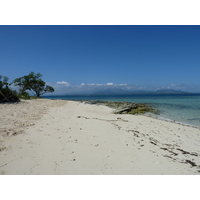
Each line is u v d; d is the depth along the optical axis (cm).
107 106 2711
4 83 2042
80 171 409
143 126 1065
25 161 439
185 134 948
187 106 2758
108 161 478
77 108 2077
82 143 611
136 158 520
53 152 509
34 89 5075
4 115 1045
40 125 834
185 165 508
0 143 538
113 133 796
